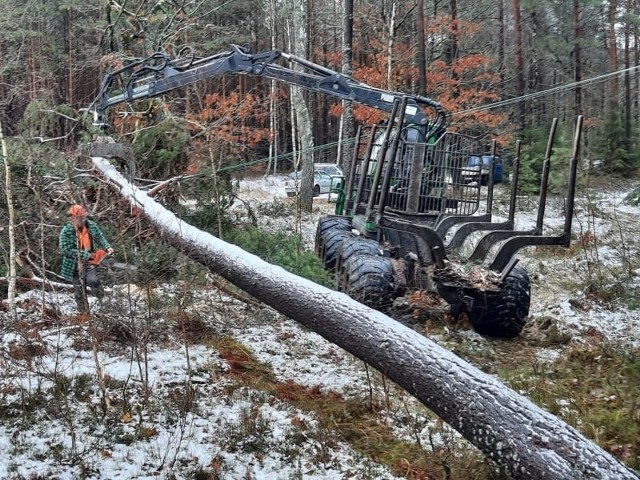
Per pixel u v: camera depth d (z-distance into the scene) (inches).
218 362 202.1
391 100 323.9
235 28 888.9
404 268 275.7
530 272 387.2
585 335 268.5
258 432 154.3
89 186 292.2
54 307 225.9
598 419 172.4
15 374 172.9
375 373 210.5
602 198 754.2
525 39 1221.7
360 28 953.5
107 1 518.9
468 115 681.6
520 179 740.7
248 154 690.8
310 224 537.0
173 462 133.9
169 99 561.3
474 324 264.8
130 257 258.1
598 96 1358.3
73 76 804.6
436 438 163.8
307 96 1283.2
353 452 153.9
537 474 111.7
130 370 175.6
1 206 251.6
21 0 724.7
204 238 241.3
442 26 792.9
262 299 199.0
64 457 133.7
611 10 1188.5
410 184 269.3
